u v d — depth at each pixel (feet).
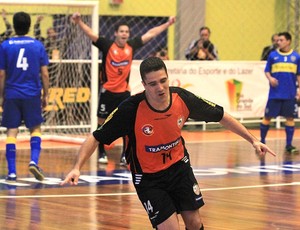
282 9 100.68
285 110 67.87
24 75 49.49
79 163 27.78
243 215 39.88
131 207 41.65
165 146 27.99
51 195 44.98
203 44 83.61
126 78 58.13
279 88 67.82
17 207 41.37
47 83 50.70
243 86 82.58
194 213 28.55
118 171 54.75
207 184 49.49
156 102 27.37
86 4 69.82
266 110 69.26
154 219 27.96
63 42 73.72
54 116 74.28
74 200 43.50
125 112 27.63
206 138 76.79
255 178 52.29
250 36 100.22
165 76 26.81
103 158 58.59
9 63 49.32
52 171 54.19
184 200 28.43
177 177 28.32
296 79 68.59
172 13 98.63
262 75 83.66
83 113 74.79
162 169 28.22
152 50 97.09
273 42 86.48
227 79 81.46
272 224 37.76
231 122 28.78
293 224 37.81
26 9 77.46
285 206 42.39
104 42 57.67
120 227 36.76
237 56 99.91
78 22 57.77
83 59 73.41
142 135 27.78
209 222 38.09
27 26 49.98
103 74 57.93
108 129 27.89
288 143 67.72
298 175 53.98
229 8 98.63
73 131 74.84
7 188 47.19
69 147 68.33
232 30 99.25
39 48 50.11
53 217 38.93
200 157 62.75
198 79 79.77
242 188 48.11
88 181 50.16
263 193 46.39
